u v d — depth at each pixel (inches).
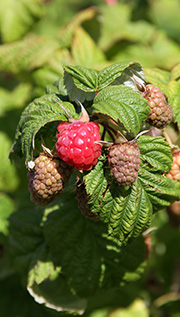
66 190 13.5
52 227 15.5
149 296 19.3
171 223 17.1
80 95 13.7
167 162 13.3
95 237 15.5
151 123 13.4
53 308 15.9
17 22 23.2
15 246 16.5
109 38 23.1
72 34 19.1
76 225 15.5
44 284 16.0
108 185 13.0
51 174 12.9
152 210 13.3
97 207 13.0
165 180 13.3
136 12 26.2
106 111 12.9
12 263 17.4
